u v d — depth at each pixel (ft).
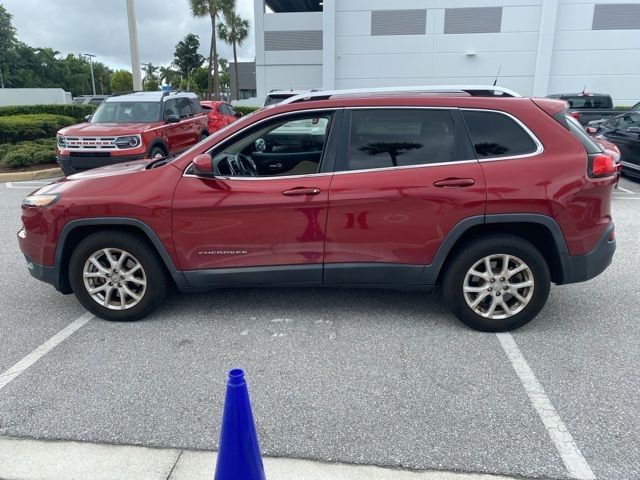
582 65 84.84
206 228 12.53
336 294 15.31
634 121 34.40
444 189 11.87
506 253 12.16
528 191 11.71
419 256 12.31
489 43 85.56
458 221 11.95
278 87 102.06
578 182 11.74
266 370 11.13
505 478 8.00
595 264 12.22
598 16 82.64
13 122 48.24
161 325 13.37
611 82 84.89
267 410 9.73
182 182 12.57
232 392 6.67
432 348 12.00
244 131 12.71
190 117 40.83
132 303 13.44
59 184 13.62
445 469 8.19
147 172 12.89
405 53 87.56
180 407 9.87
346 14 86.99
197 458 8.52
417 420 9.39
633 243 20.47
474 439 8.87
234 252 12.67
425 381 10.64
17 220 25.23
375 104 12.34
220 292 15.58
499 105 12.10
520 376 10.79
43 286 16.43
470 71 87.10
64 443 8.91
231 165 13.62
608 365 11.22
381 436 8.98
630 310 14.11
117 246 12.96
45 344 12.42
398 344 12.21
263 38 100.07
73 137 32.09
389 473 8.13
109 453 8.66
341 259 12.48
